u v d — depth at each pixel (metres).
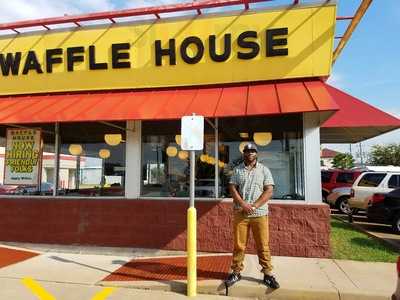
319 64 8.98
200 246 9.09
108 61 10.03
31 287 6.90
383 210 12.97
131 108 8.86
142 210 9.39
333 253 8.88
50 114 9.04
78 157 10.18
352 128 11.28
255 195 6.86
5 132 10.73
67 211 9.73
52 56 10.37
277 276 7.19
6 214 10.05
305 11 9.11
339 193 18.50
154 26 9.83
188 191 9.52
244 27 9.36
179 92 9.45
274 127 9.20
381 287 6.62
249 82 9.30
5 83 10.62
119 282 7.07
